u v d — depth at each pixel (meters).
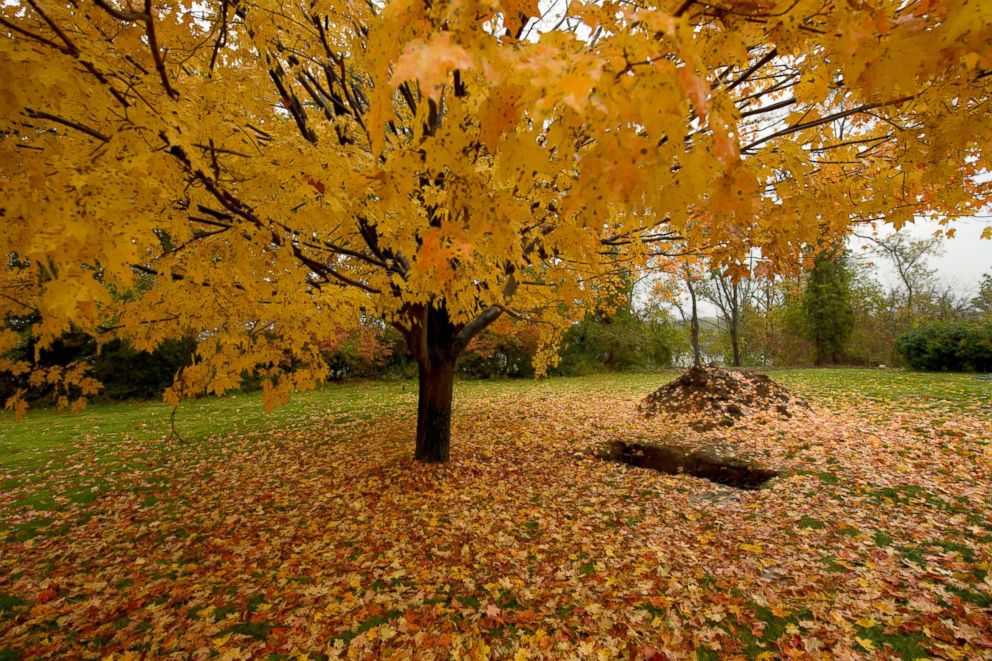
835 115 1.69
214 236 2.28
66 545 3.94
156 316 2.46
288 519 4.29
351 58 2.91
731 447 6.04
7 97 1.23
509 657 2.39
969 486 4.10
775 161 1.38
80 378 2.32
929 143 1.37
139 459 6.80
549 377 19.22
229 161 1.94
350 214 2.19
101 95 1.37
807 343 20.53
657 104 0.75
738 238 1.55
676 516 4.04
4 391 12.07
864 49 0.90
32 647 2.58
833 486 4.39
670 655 2.33
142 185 1.32
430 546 3.62
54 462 6.78
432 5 0.80
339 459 6.32
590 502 4.46
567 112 0.83
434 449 5.60
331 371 17.03
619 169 0.80
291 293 2.42
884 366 16.53
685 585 2.92
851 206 1.79
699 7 1.07
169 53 1.98
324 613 2.78
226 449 7.23
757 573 3.01
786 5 0.94
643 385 14.66
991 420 6.11
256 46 2.40
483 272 2.63
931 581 2.75
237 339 2.66
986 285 19.20
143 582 3.25
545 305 5.52
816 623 2.48
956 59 0.89
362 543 3.71
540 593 2.92
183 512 4.62
